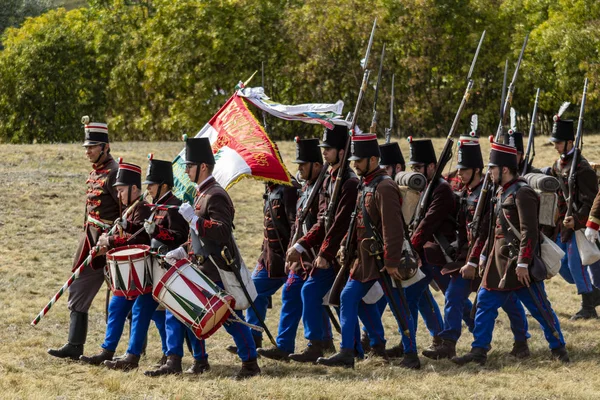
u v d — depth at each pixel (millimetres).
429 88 89625
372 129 22500
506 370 20141
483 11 90312
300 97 92688
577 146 26109
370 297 21109
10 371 20281
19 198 46125
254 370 20094
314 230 21078
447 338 21984
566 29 86875
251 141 22172
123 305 20938
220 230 19172
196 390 18438
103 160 22109
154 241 20344
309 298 21266
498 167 20391
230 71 95625
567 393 17859
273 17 96125
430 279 22812
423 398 17656
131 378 19656
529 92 90062
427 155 22641
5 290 30453
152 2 106500
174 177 22234
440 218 22016
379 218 19953
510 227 20422
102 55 107312
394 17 89188
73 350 21547
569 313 27906
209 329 19234
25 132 110125
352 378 19625
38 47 108625
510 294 21812
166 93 99750
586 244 26016
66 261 35719
